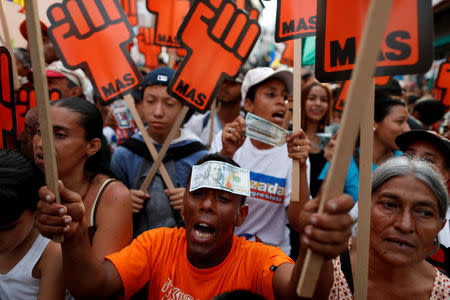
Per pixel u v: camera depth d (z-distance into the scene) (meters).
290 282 0.97
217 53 1.95
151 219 1.99
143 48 4.29
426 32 1.04
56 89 2.52
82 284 1.01
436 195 1.07
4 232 1.08
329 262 0.96
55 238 0.86
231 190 1.16
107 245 1.35
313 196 2.75
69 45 1.81
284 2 1.57
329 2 1.18
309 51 2.60
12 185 1.06
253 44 1.98
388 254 1.09
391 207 1.10
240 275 1.20
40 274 1.21
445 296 1.13
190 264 1.23
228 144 1.88
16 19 3.17
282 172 2.08
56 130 1.38
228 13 1.94
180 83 1.91
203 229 1.19
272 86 2.15
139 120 1.93
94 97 3.42
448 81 3.11
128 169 2.16
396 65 1.06
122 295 1.19
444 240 1.54
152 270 1.27
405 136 1.78
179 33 1.90
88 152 1.48
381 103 2.51
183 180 2.10
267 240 2.08
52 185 0.85
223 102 3.10
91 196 1.45
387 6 0.61
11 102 1.48
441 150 1.70
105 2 1.86
